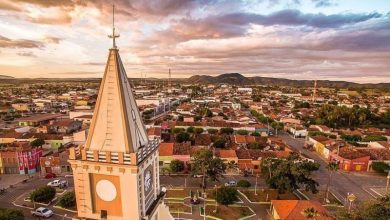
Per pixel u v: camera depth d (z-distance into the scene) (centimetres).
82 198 2191
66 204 6147
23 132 11519
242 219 5741
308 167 7138
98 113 2170
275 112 18425
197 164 6881
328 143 10588
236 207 6244
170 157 8675
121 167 2020
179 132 11662
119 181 2088
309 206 5444
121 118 2119
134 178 2033
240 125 13312
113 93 2134
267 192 7006
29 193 7038
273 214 5800
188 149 9075
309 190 6750
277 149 10106
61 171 8488
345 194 7100
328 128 13612
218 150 9188
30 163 8356
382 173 8606
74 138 10412
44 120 14950
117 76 2123
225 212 6006
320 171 8800
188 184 7494
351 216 4281
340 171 8800
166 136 11369
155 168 2553
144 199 2211
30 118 15012
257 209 6178
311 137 11794
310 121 15488
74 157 2133
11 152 8288
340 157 9075
